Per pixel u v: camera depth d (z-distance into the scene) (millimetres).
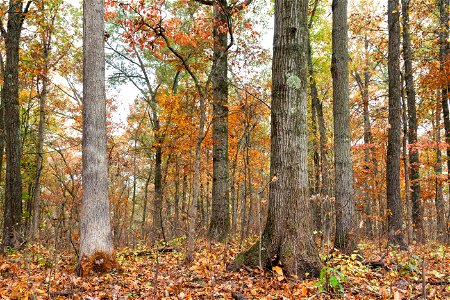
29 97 19344
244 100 13961
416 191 14719
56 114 19469
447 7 13406
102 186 7141
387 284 5609
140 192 29688
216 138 13023
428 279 6148
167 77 20453
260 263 5797
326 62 18062
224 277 6137
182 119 15781
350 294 5266
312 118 19297
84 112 7230
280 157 6434
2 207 20703
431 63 13672
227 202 12688
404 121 11195
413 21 13586
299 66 6594
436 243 11047
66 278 6293
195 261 7508
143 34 8820
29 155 21469
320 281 4707
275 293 5207
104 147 7270
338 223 8797
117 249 11547
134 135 22219
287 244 6164
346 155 9078
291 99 6480
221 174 12812
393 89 11883
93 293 5539
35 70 14000
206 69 13102
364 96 20047
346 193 8914
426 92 14820
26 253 8617
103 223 7047
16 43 12266
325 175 15359
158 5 8508
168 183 22781
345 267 5973
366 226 18375
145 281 6371
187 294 5281
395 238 10898
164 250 9984
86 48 7309
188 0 10961
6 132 11922
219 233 12148
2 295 5203
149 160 22641
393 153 11617
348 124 9266
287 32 6617
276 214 6375
